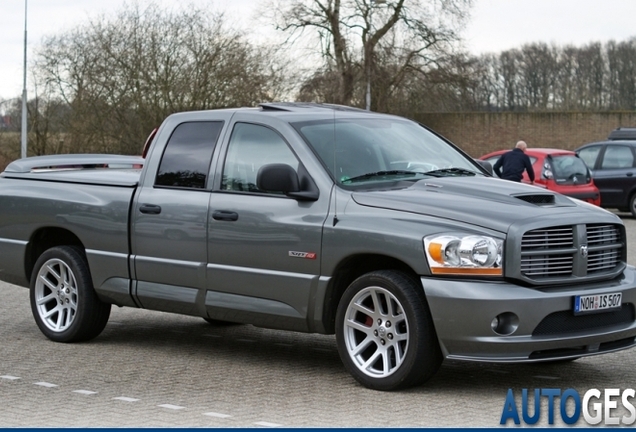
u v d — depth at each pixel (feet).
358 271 27.61
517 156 75.36
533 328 24.57
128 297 31.89
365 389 26.25
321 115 29.86
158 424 22.53
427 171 29.01
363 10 163.53
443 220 25.31
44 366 29.76
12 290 46.80
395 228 25.64
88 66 146.82
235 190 29.35
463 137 214.48
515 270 24.71
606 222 26.63
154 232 30.96
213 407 24.26
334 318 27.61
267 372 28.68
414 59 166.71
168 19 145.79
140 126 145.89
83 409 24.21
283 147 28.71
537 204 26.50
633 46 265.34
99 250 32.53
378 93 166.71
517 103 267.59
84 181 33.45
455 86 167.73
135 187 31.86
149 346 33.09
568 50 266.77
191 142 31.01
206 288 29.76
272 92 152.15
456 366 29.48
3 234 35.37
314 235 27.17
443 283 24.71
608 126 209.26
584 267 25.86
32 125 151.33
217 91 146.41
